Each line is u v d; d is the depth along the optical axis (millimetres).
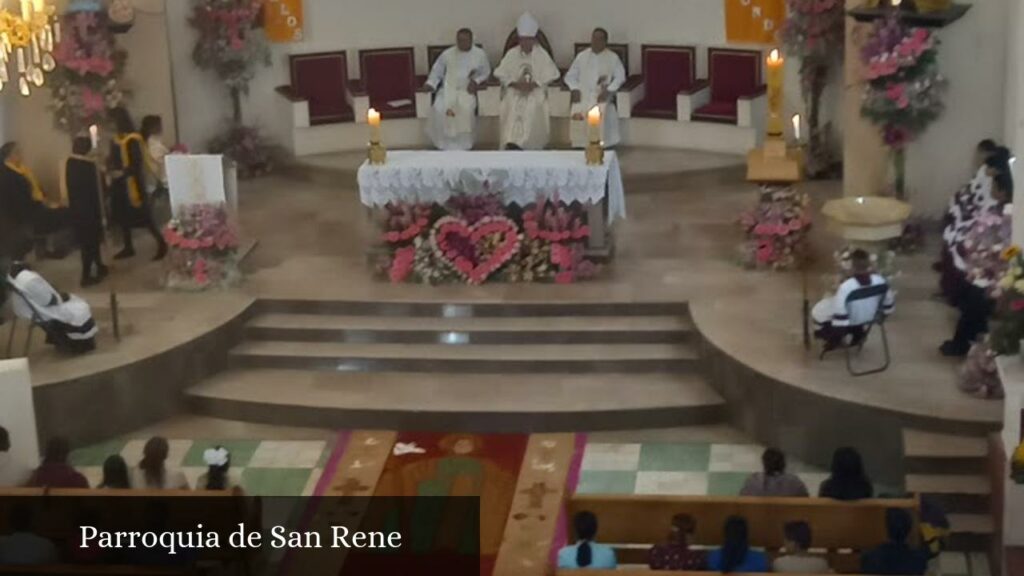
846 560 11102
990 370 13016
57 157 18172
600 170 15875
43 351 14984
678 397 14445
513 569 12109
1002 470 11805
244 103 20562
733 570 10281
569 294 15766
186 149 17141
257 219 18703
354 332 15539
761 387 13859
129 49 18969
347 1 20734
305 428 14633
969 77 16156
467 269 16078
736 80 20000
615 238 17453
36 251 17609
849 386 13430
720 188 19422
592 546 10703
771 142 15961
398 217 16141
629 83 20375
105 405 14594
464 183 16109
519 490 13352
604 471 13625
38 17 13391
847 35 16453
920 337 14359
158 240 17344
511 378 14969
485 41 21047
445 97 20453
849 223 15000
